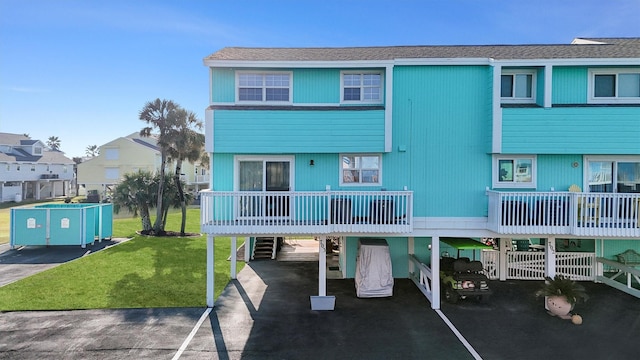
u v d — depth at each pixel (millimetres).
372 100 12180
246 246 17797
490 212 11523
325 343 9016
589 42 15609
